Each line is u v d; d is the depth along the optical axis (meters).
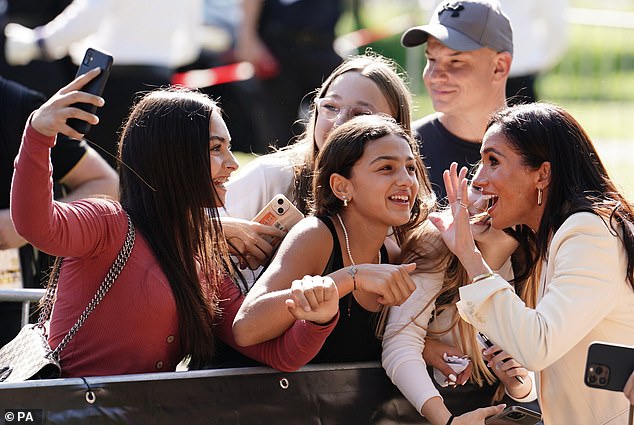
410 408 5.73
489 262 6.04
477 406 5.96
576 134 5.52
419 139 8.22
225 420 5.26
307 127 6.85
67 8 12.00
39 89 11.38
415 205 5.96
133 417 5.08
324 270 5.61
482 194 5.64
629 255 5.26
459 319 5.87
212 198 5.52
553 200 5.44
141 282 5.31
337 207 5.71
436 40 8.05
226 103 14.26
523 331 5.14
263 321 5.33
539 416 5.35
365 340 5.79
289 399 5.42
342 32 19.97
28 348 5.43
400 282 5.38
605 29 17.38
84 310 5.30
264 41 14.02
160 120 5.49
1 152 7.05
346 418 5.57
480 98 8.02
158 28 11.66
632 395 4.67
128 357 5.32
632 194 6.11
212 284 5.62
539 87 13.07
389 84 6.57
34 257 7.26
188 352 5.52
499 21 8.05
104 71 4.98
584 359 5.31
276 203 6.02
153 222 5.44
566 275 5.21
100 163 7.63
